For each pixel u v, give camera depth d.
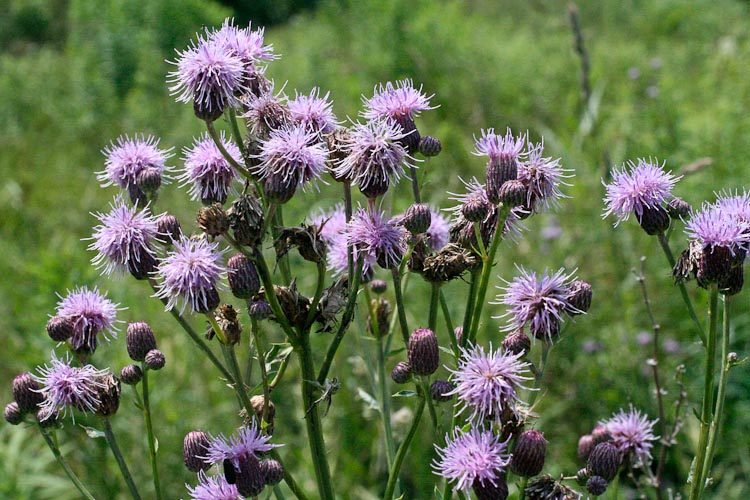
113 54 1.71
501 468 0.40
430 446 0.64
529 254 0.88
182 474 0.67
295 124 0.44
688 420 0.65
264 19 2.60
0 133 1.61
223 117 0.44
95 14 2.03
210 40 0.44
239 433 0.42
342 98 1.46
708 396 0.43
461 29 1.67
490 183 0.44
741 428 0.66
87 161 1.47
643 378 0.73
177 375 0.75
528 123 1.35
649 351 0.73
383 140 0.42
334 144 0.43
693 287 0.79
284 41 2.12
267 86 0.45
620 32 2.10
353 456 0.67
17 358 0.80
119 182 0.46
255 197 0.42
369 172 0.42
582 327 0.77
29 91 1.78
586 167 0.97
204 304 0.42
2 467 0.66
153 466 0.45
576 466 0.67
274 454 0.43
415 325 0.74
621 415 0.50
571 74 1.50
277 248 0.42
